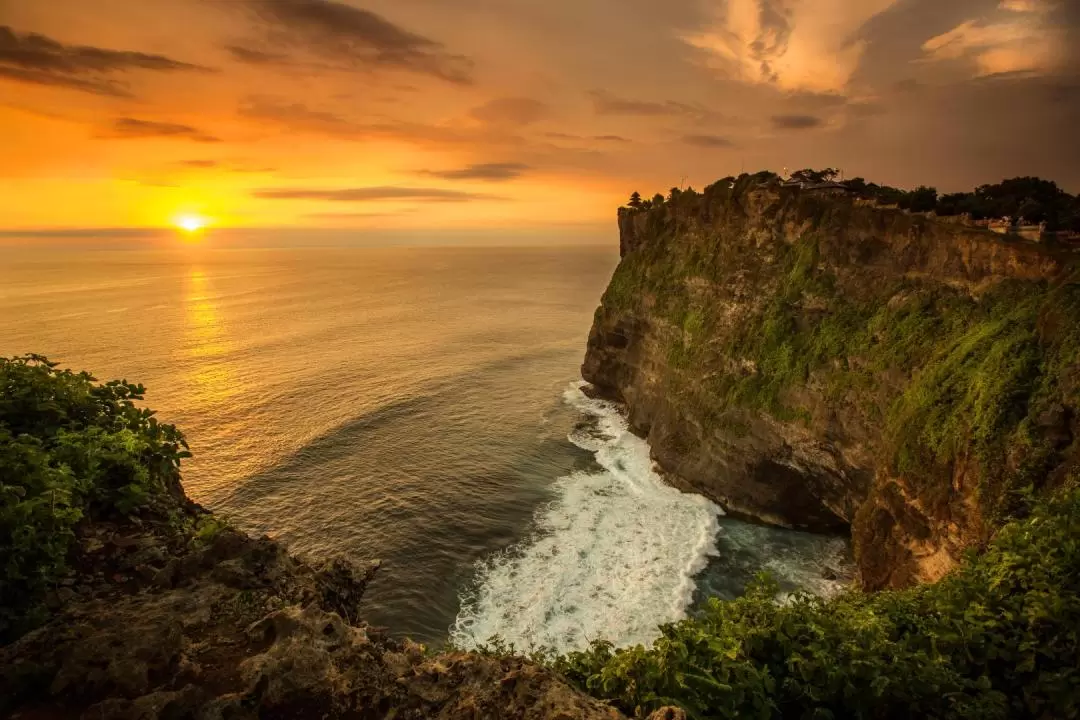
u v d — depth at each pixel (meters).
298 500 37.31
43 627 5.68
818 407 35.94
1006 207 37.34
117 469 8.04
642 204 69.38
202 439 44.69
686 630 7.96
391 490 39.12
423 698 5.57
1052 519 10.55
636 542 34.41
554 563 31.83
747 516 38.62
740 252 47.59
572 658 8.14
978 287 30.81
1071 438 21.02
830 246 39.88
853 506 34.91
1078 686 7.52
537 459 46.44
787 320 40.31
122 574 6.72
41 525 6.27
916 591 10.44
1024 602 8.96
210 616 6.17
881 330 34.28
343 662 5.64
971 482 23.61
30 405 8.20
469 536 34.34
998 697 7.51
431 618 27.48
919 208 39.94
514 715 5.43
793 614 8.50
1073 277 25.47
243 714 4.94
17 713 4.89
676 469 43.56
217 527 7.53
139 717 4.63
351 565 8.08
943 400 26.78
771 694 7.32
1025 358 23.81
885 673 7.50
